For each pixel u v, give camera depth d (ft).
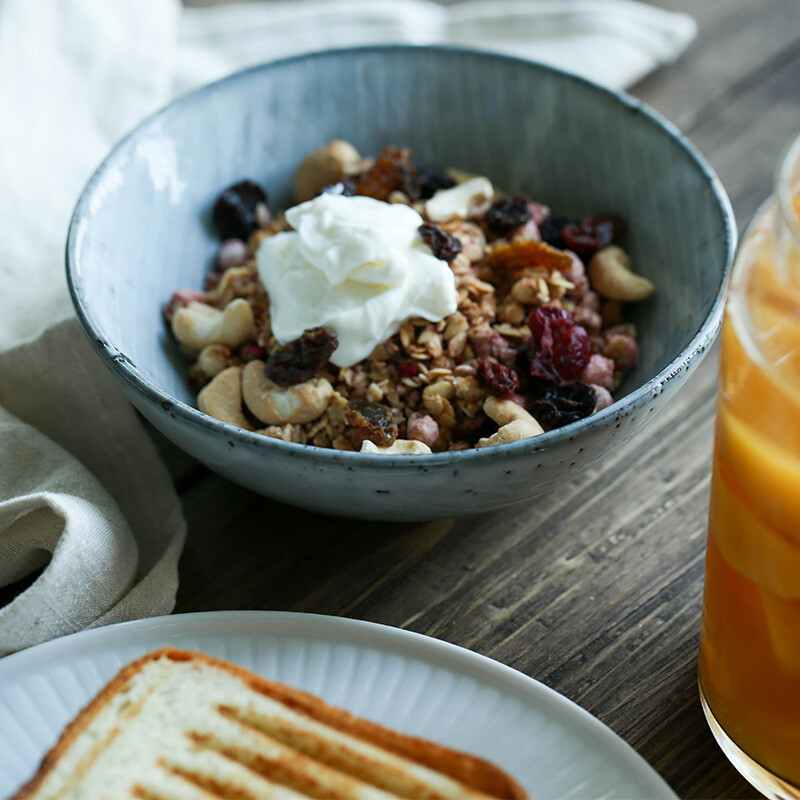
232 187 1.80
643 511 1.65
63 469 1.61
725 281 1.57
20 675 1.47
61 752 1.43
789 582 1.34
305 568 1.61
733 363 1.32
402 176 1.77
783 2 2.19
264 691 1.46
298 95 1.82
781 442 1.29
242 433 1.46
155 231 1.73
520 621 1.57
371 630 1.49
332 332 1.62
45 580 1.50
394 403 1.63
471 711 1.45
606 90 1.75
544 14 2.12
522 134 1.83
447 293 1.64
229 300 1.72
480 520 1.64
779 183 1.29
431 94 1.84
